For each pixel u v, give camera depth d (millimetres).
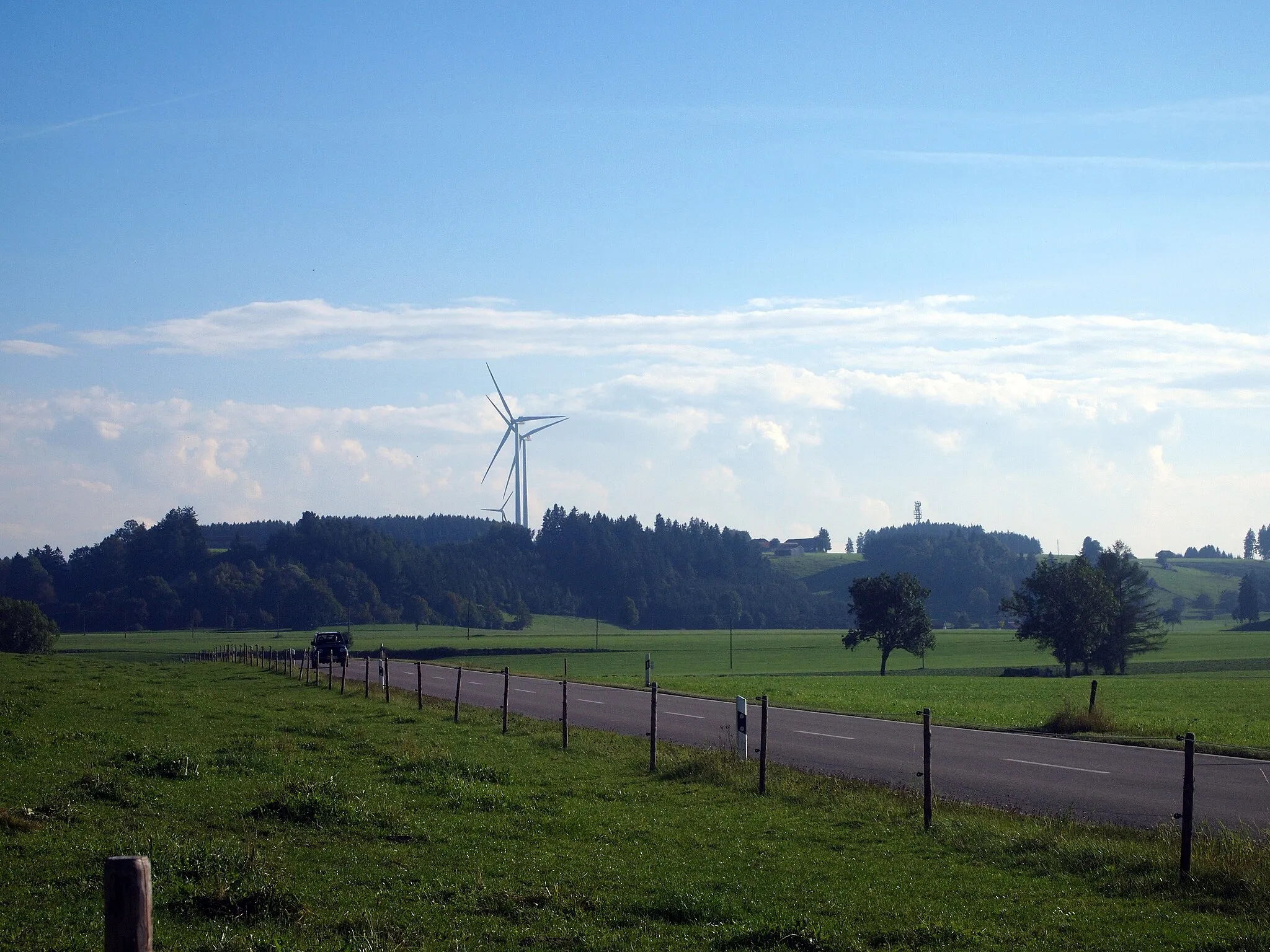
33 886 10461
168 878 10789
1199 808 18094
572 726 30031
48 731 22594
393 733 26219
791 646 156500
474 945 9406
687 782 19406
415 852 12891
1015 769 23062
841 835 14781
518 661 114312
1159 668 105250
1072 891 11891
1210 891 11750
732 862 12984
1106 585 99688
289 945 8992
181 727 25719
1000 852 13789
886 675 92438
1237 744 27750
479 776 18828
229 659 80000
